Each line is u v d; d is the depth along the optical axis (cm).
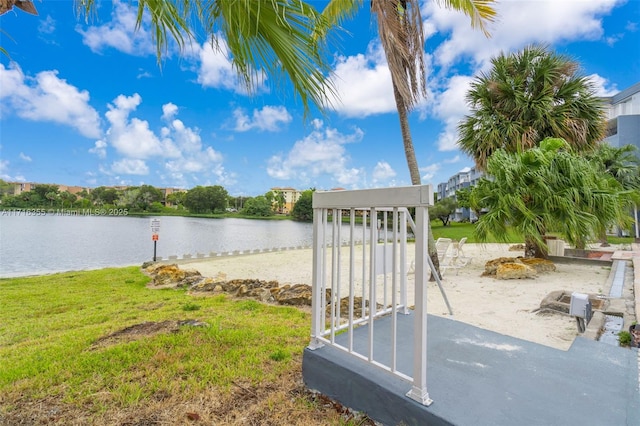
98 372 232
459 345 217
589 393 161
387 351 206
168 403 194
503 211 673
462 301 479
